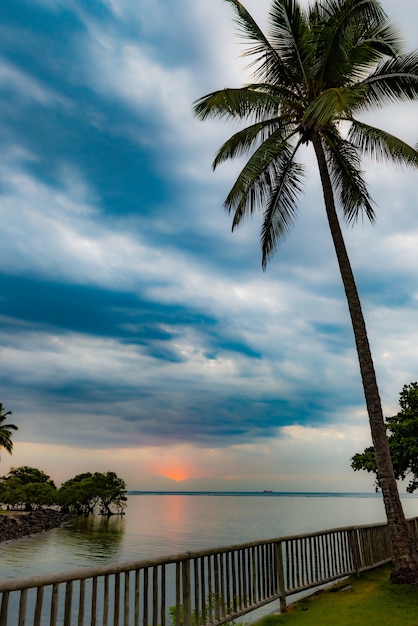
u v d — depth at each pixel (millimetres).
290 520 102188
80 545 57656
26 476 126750
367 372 11516
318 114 10250
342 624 7344
